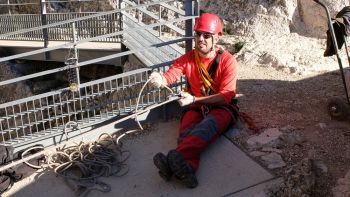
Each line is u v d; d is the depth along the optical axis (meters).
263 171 3.96
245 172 3.97
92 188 3.85
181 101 4.23
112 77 4.63
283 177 3.84
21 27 9.80
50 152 4.31
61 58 9.12
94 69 9.09
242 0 8.59
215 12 8.89
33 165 4.19
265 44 7.33
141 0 9.95
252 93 5.68
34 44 9.52
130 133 4.76
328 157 4.13
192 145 3.90
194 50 4.41
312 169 3.84
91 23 9.05
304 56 6.80
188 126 4.38
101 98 5.75
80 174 4.07
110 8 10.80
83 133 4.58
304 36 7.79
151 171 4.09
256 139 4.44
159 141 4.59
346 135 4.49
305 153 4.21
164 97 4.89
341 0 7.53
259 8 8.34
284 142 4.40
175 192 3.77
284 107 5.21
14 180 4.00
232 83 4.29
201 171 4.01
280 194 3.66
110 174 4.04
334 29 4.88
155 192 3.79
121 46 8.17
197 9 4.83
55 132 4.52
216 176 3.94
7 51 9.55
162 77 4.43
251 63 6.90
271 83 6.01
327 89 5.68
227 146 4.36
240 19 8.53
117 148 4.38
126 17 8.45
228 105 4.40
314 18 7.83
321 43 7.36
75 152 4.27
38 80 9.52
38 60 9.45
